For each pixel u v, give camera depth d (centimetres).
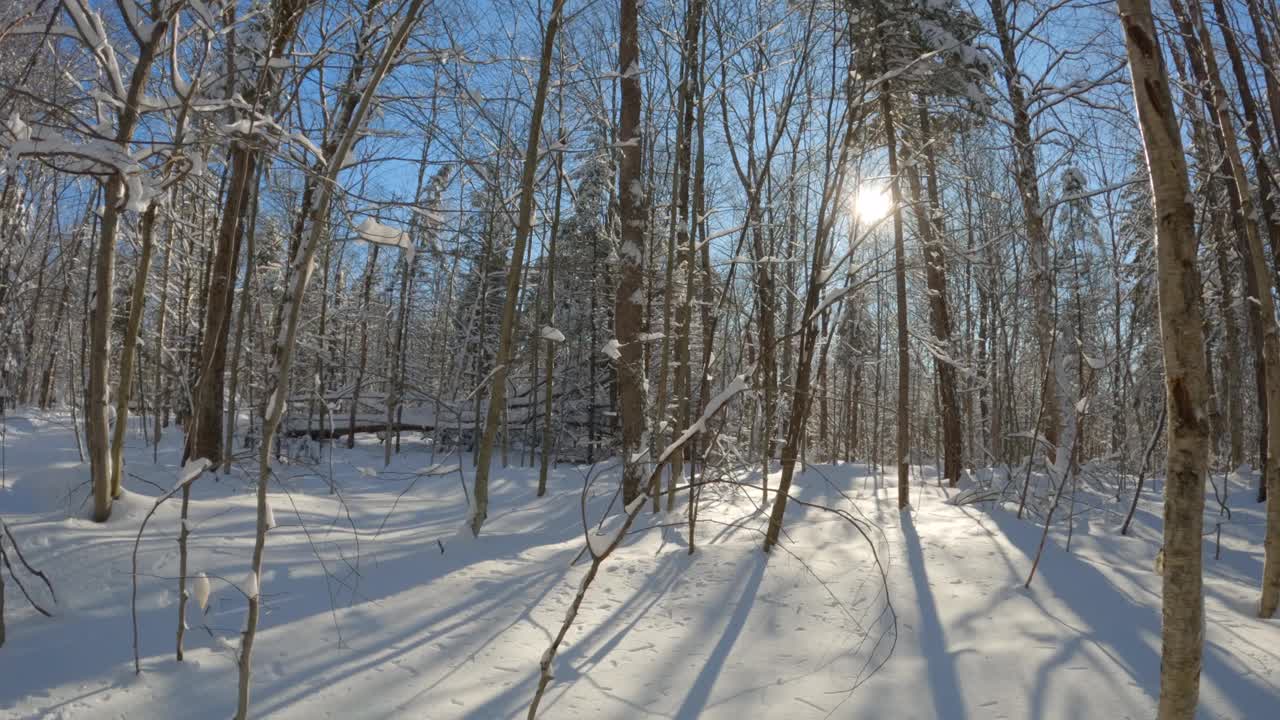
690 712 369
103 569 477
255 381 1385
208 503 684
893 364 2577
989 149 1045
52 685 355
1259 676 393
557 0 704
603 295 1811
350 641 426
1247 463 1723
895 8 720
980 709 370
